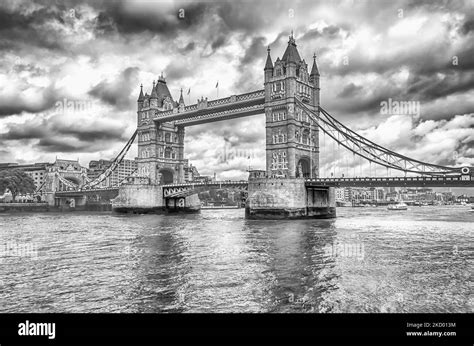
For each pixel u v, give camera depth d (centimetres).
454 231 5888
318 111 10200
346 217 10331
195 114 11938
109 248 4319
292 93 9362
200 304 2238
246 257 3591
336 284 2595
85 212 15050
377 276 2809
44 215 12594
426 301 2222
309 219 8800
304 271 2984
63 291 2556
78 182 19075
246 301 2273
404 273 2903
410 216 11044
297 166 9769
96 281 2797
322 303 2208
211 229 6297
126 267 3250
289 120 9294
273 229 6153
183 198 13075
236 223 7581
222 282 2695
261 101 10331
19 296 2458
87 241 4966
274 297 2338
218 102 11156
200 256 3678
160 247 4297
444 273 2903
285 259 3466
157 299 2348
